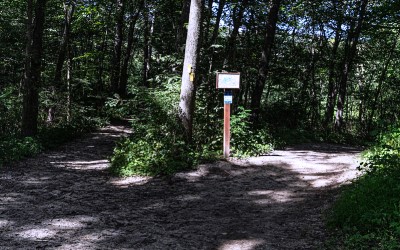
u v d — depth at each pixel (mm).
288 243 5359
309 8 24359
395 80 29469
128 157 10523
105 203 7516
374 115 33844
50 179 9461
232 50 19703
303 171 10438
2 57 19953
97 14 23438
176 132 11438
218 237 5684
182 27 14609
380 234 4957
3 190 8211
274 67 26688
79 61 26531
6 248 5094
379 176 6738
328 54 27984
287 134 19016
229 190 8586
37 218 6441
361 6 21859
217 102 13562
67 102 18422
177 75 13602
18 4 20422
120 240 5512
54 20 23391
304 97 28500
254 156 12180
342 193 6934
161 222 6406
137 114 12977
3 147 11836
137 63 39531
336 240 5199
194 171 10070
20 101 17812
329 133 23281
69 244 5312
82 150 14297
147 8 24781
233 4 18859
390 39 26953
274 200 7824
